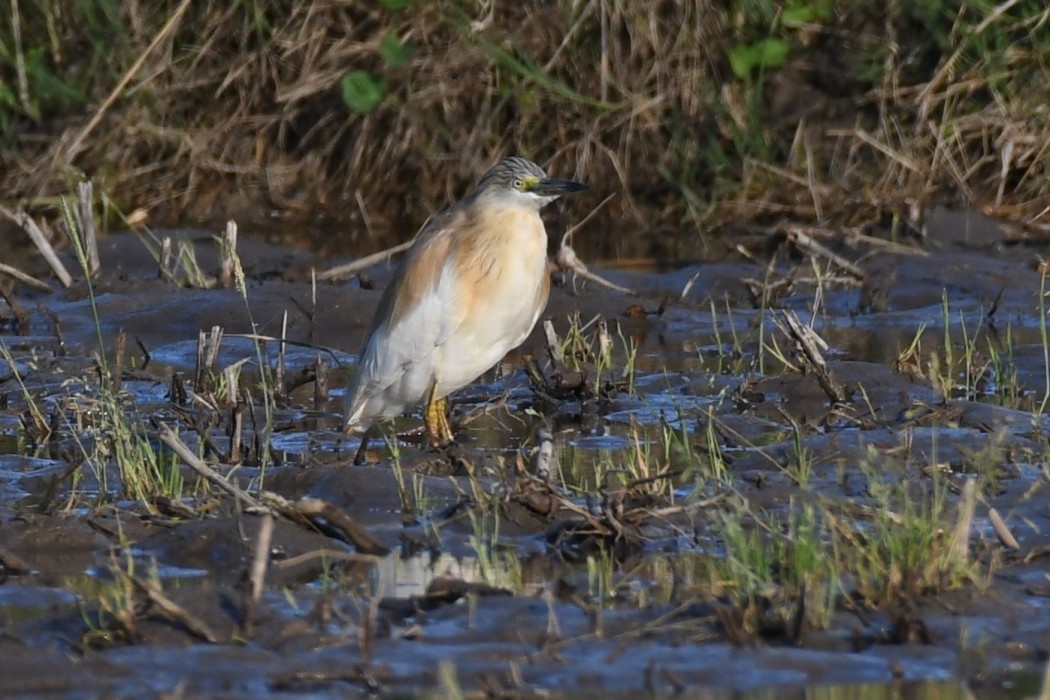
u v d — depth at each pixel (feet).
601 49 63.52
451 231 36.91
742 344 46.44
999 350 43.98
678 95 63.31
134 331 48.21
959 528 24.20
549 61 63.87
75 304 50.47
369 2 65.31
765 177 62.69
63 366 43.14
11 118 66.28
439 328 36.22
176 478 29.84
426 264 36.47
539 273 37.40
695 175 63.31
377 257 53.16
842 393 38.01
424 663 21.01
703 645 21.68
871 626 22.26
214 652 21.20
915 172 60.54
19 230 62.64
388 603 23.17
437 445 33.58
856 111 62.75
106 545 26.89
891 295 51.49
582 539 26.91
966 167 60.34
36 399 39.50
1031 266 52.85
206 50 66.08
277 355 45.60
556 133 64.39
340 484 30.17
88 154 65.82
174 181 66.18
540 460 29.53
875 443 32.78
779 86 63.41
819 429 34.88
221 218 65.46
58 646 21.66
